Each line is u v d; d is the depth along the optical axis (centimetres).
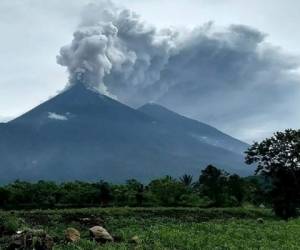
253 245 3806
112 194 10662
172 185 10781
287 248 3691
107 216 6381
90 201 10550
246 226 5066
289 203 8162
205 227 4728
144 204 10569
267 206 10700
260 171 8556
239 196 11588
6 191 9869
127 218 6431
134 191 10788
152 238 3834
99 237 3659
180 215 7281
